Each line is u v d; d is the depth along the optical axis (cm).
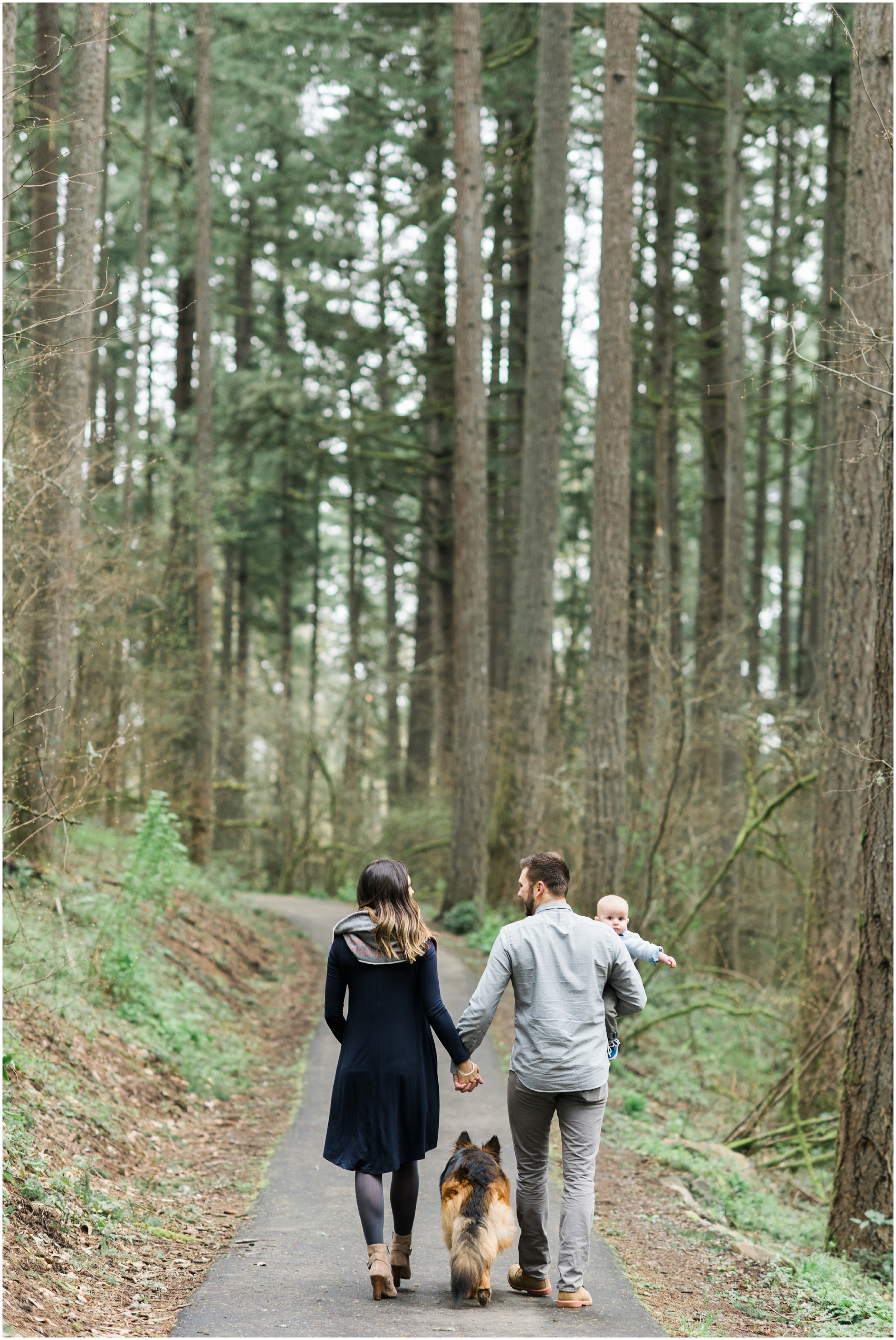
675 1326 443
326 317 2633
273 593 3844
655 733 1427
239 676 2947
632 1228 605
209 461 1923
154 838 965
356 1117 443
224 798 2906
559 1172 686
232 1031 1038
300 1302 429
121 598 1163
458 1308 428
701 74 2012
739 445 1914
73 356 962
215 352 3391
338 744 2953
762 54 1761
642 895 1300
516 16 1828
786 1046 1184
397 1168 443
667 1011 1322
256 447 2438
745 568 2141
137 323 716
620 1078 1108
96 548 1041
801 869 1712
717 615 2402
